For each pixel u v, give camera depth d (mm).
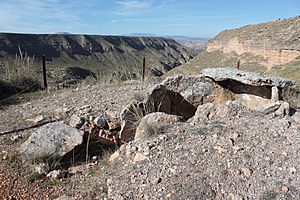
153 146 3906
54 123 4781
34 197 3473
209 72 5906
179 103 6078
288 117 4332
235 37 46875
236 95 5781
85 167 4094
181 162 3514
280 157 3361
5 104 7449
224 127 4164
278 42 34344
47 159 4078
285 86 5207
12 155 4270
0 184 3701
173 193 3105
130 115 4953
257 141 3711
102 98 6980
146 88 7105
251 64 36500
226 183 3121
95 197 3355
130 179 3463
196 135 4027
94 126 5016
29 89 9500
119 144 4887
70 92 8164
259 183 3057
